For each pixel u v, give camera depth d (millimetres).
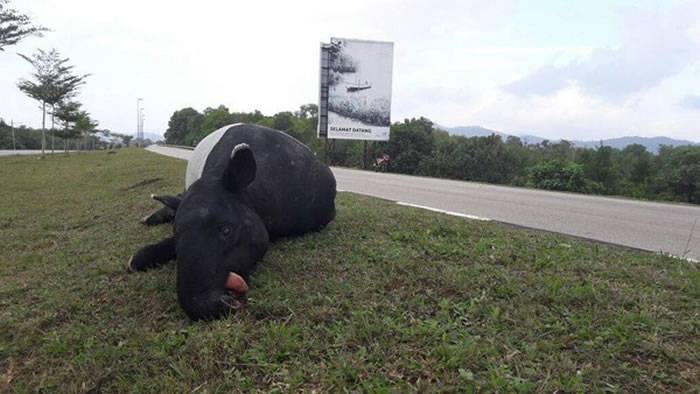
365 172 24000
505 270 4176
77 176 18281
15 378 2893
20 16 24125
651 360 2678
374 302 3486
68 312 3738
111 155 37781
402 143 38000
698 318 3207
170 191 10539
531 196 12531
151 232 6367
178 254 3402
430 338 2902
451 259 4551
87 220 8062
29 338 3348
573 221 7914
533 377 2506
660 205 11453
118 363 2857
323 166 5695
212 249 3416
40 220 8547
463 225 6199
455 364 2611
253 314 3375
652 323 3078
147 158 27531
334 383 2508
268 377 2625
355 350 2840
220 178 3947
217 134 5277
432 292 3662
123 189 12617
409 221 6434
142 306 3732
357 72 32281
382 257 4578
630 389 2426
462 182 18031
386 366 2637
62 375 2812
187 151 48469
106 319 3561
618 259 4719
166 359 2850
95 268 4809
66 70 34281
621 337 2871
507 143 47188
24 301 4113
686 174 26109
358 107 32594
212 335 3023
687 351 2748
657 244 6043
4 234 7352
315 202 5395
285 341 2924
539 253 4762
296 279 4070
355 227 6059
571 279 3932
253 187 4535
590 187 24281
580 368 2584
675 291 3779
